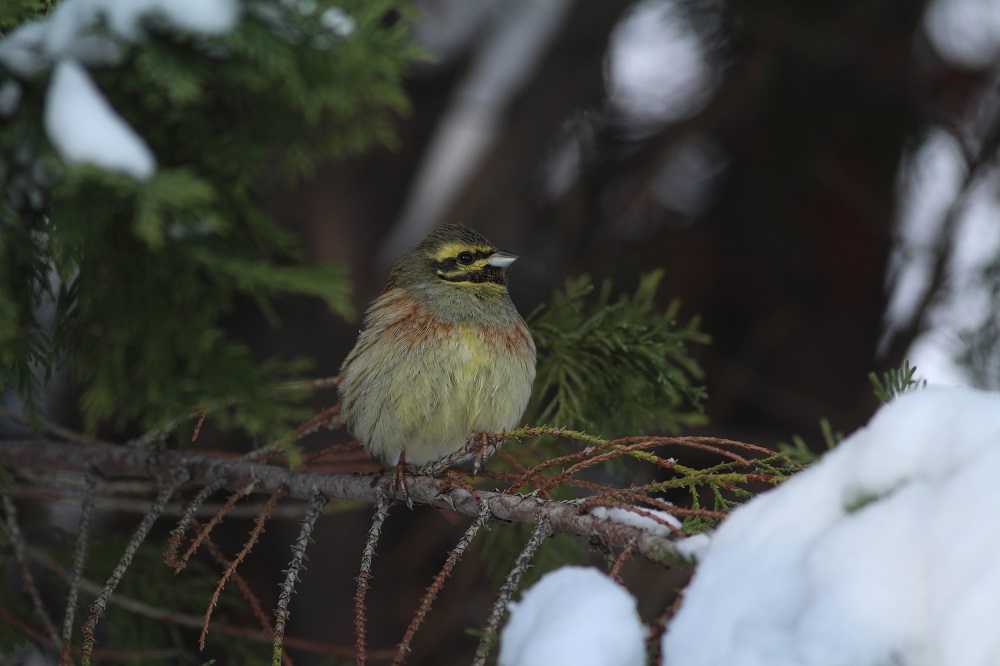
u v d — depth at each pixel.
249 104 9.20
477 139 15.76
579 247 17.06
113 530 14.17
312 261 15.84
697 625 4.34
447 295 9.58
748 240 17.52
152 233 7.36
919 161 16.58
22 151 8.01
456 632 15.80
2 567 9.37
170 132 9.00
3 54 7.95
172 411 8.56
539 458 9.57
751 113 16.53
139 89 8.59
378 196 16.25
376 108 9.91
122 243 8.43
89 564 9.60
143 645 9.55
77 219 7.87
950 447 4.23
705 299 17.52
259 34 8.39
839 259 17.64
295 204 16.06
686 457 16.75
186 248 8.56
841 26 15.95
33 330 8.33
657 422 9.66
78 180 7.57
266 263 8.84
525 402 9.45
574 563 9.86
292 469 7.84
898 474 4.31
